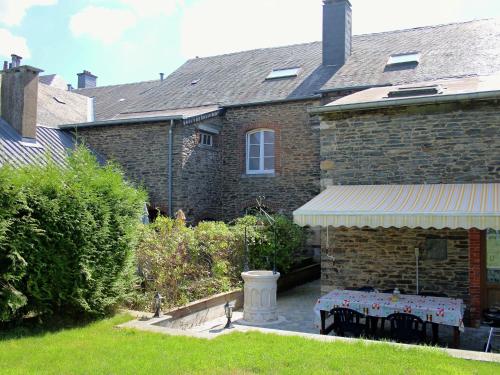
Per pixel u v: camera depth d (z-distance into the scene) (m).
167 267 13.37
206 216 22.30
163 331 9.76
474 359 7.98
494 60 19.89
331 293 12.13
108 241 10.89
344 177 14.20
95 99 31.84
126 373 7.28
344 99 15.73
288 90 22.75
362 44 25.12
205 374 7.27
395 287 13.30
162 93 27.16
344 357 8.04
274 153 22.75
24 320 10.14
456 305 10.54
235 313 14.30
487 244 12.60
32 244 9.34
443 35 23.59
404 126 13.57
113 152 22.08
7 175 9.19
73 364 7.64
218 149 23.38
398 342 9.95
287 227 18.36
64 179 10.27
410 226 11.20
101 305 10.74
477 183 12.69
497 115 12.59
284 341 9.05
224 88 25.25
